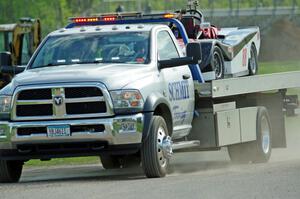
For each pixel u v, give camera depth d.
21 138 27.41
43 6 127.56
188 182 24.66
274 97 36.94
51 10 128.25
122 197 22.06
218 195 21.83
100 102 27.05
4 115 27.66
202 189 22.94
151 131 27.36
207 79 35.81
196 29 37.22
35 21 71.75
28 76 27.80
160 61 29.17
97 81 27.08
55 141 27.27
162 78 28.91
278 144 37.22
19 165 29.05
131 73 27.81
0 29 71.56
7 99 27.61
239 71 39.84
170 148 28.03
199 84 31.42
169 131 29.23
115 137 27.00
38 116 27.31
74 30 30.48
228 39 39.66
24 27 71.44
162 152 27.80
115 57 29.27
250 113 34.09
